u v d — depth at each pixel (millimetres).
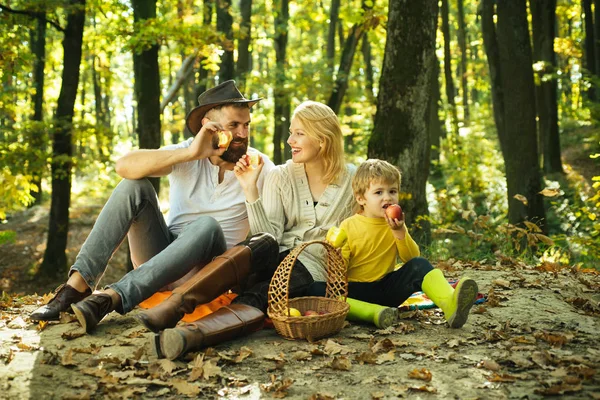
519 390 2859
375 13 14055
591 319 3984
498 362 3225
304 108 4098
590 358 3211
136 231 4098
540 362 3178
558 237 7980
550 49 18484
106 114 36469
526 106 11781
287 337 3631
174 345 3227
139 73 12562
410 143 8641
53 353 3387
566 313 4137
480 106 28141
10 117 15930
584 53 21844
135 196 3928
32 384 2994
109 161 14875
